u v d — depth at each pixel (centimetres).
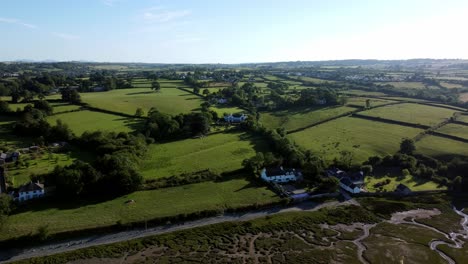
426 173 11762
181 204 9419
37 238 7600
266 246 7819
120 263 7075
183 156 12975
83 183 9575
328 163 12300
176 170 11525
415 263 7300
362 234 8456
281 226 8700
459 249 7850
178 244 7800
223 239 8056
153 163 12144
